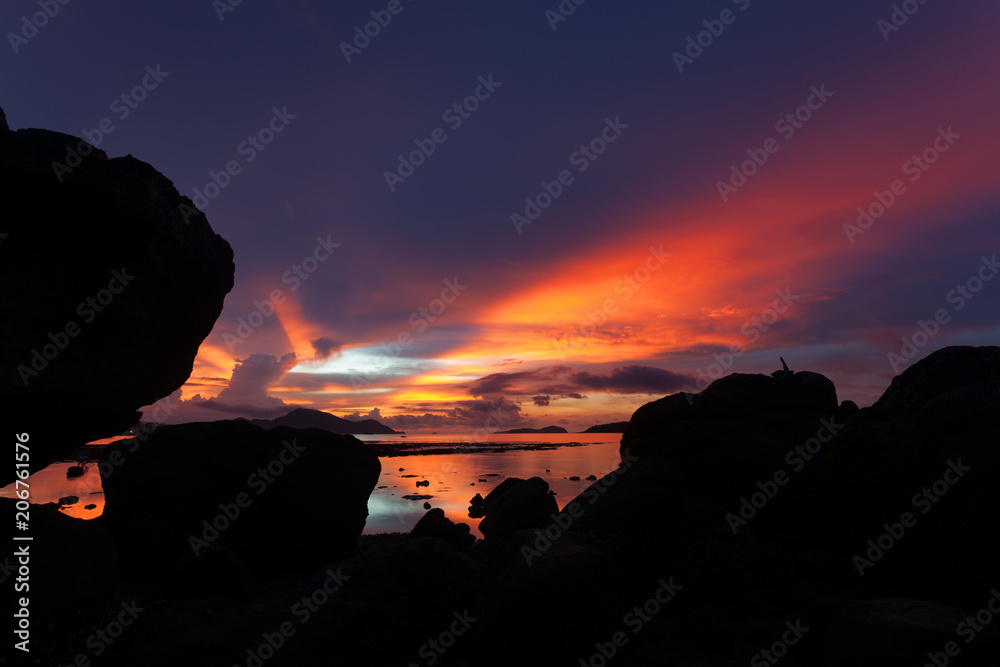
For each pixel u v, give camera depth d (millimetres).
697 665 6801
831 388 14820
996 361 8383
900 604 5996
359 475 12242
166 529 10875
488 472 38219
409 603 7227
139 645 5797
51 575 5695
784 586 9258
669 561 9586
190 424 12227
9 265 5984
